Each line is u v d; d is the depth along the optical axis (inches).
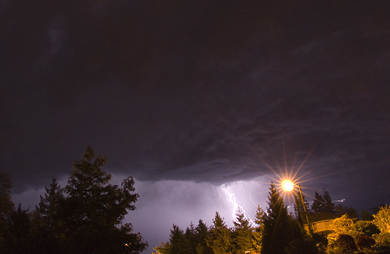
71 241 598.5
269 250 954.1
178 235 2390.5
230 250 1920.5
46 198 1545.3
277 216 995.9
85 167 783.1
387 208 1000.9
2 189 1198.9
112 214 714.2
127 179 789.2
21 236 563.8
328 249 834.2
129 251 669.9
